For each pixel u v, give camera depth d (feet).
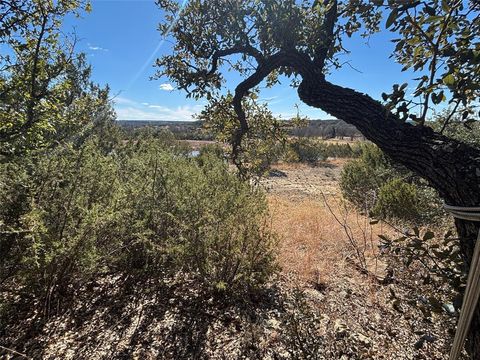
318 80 6.61
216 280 11.21
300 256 14.97
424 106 5.03
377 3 4.64
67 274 9.98
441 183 4.63
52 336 8.79
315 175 60.23
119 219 10.25
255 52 7.57
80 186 10.15
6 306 8.63
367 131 5.71
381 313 10.61
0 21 9.20
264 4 6.97
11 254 8.26
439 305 5.62
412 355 8.66
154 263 11.78
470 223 4.35
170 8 9.00
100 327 9.36
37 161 9.60
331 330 9.67
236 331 9.61
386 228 19.63
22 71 10.49
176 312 10.36
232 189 13.17
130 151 17.84
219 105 10.60
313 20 7.27
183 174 13.25
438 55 5.06
